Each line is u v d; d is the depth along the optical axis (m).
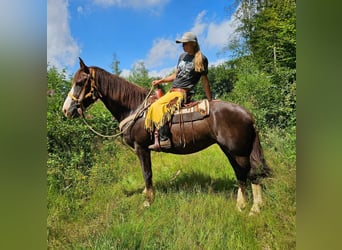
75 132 4.42
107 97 3.49
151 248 2.44
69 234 2.71
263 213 2.76
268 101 4.78
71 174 3.75
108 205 3.23
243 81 5.64
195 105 3.07
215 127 2.96
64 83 4.84
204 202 3.05
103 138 4.91
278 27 4.98
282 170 3.21
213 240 2.48
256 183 2.90
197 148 3.15
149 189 3.38
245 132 2.86
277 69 4.93
